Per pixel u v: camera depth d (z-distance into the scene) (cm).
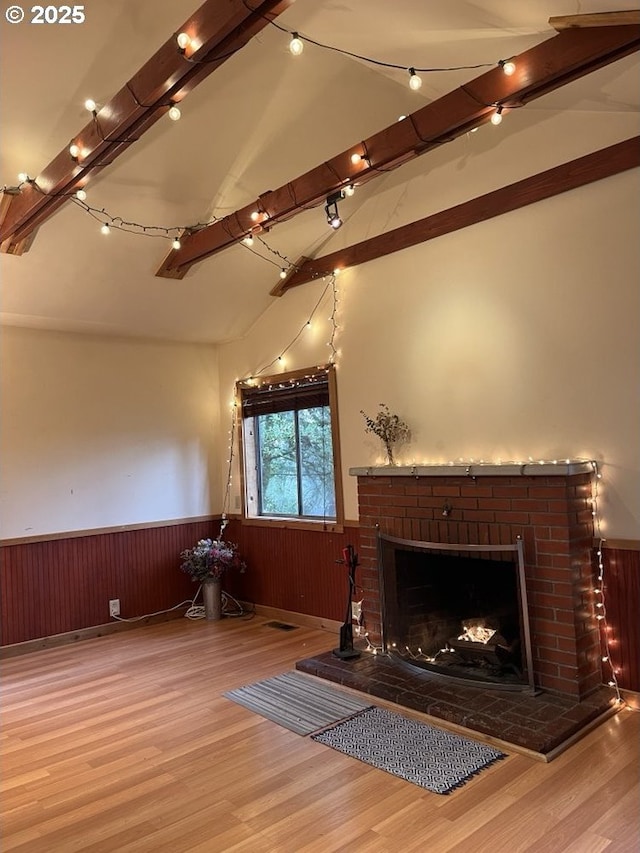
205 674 395
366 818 233
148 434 538
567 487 309
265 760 281
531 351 352
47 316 458
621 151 314
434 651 369
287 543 515
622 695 316
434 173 401
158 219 407
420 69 300
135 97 251
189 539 557
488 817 230
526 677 323
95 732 318
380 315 436
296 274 502
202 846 221
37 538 469
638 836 216
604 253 322
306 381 498
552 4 223
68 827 236
